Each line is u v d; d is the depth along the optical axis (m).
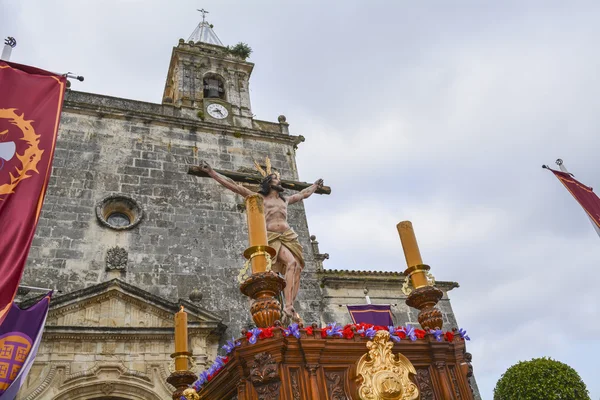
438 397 5.58
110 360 15.24
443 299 21.69
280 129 25.28
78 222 18.08
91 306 16.08
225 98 26.19
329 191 9.56
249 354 5.05
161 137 21.92
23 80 10.88
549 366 21.53
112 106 22.34
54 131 10.46
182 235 19.23
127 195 19.55
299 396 4.88
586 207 18.28
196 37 32.81
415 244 7.07
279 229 8.27
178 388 7.69
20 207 9.18
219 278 18.62
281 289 5.84
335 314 19.33
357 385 5.20
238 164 22.41
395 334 5.78
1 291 8.16
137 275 17.66
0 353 11.81
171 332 16.06
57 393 14.23
